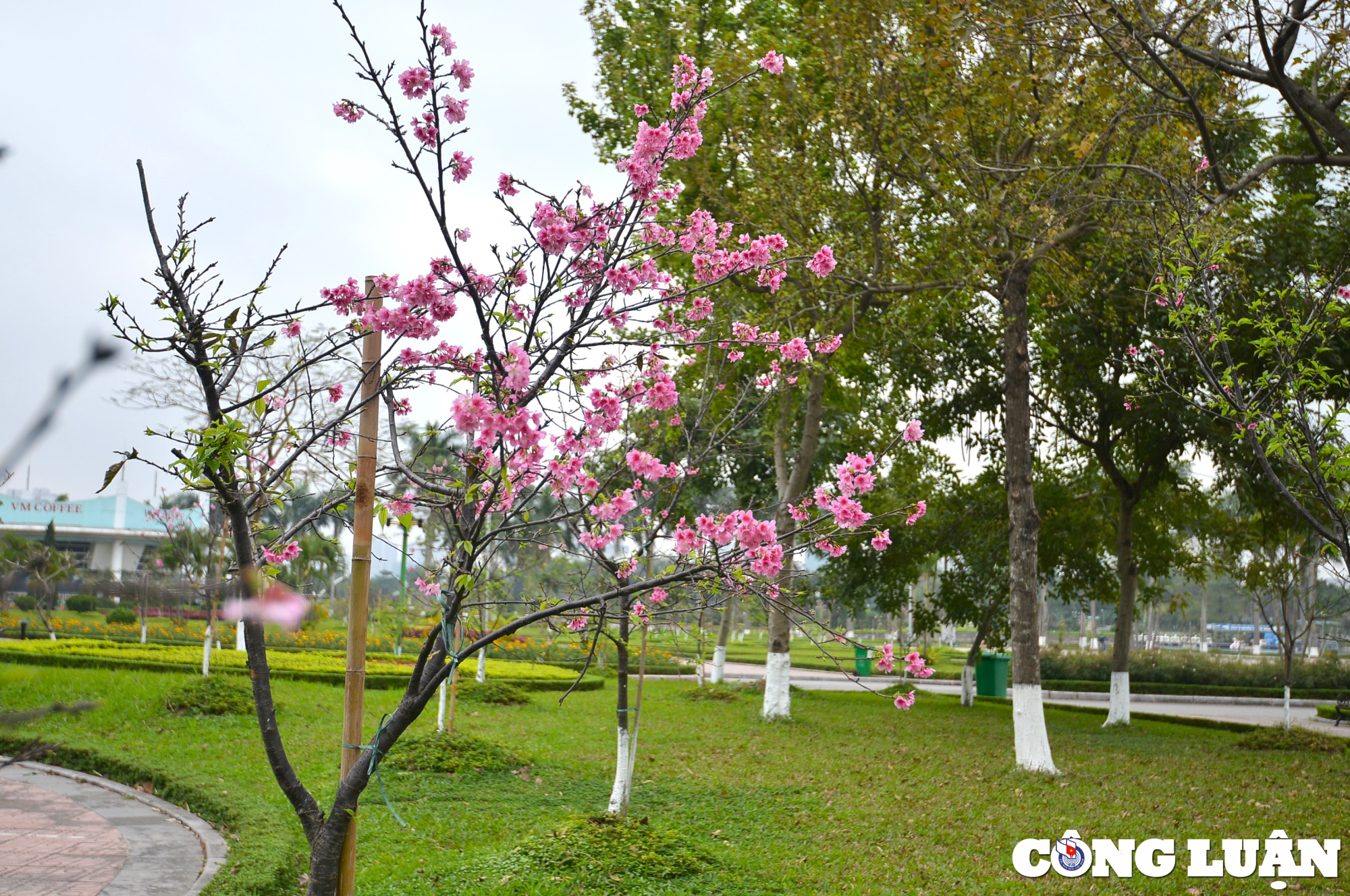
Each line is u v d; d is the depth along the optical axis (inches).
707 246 218.2
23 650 709.3
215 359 149.7
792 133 554.9
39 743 88.7
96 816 330.6
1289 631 694.5
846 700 828.6
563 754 467.2
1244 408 271.7
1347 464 247.8
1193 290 317.4
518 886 248.2
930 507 764.6
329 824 166.1
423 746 414.3
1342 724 895.1
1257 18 277.6
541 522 175.8
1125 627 697.6
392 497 204.4
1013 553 483.5
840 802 378.3
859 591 786.2
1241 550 743.1
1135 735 647.8
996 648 842.8
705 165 546.6
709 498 881.5
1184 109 418.9
